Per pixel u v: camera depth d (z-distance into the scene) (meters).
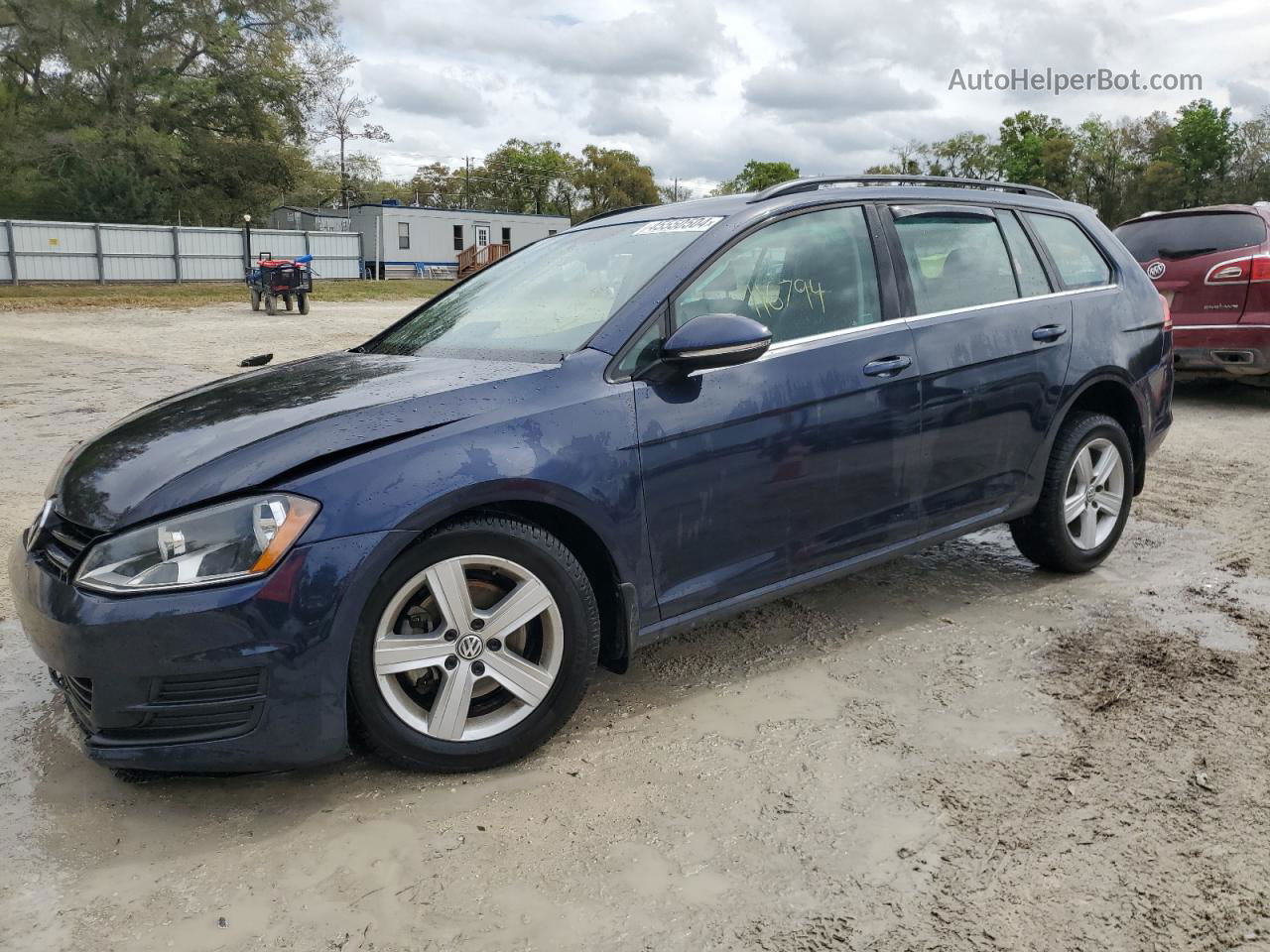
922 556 4.79
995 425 3.88
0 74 48.41
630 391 2.95
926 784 2.70
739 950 2.07
